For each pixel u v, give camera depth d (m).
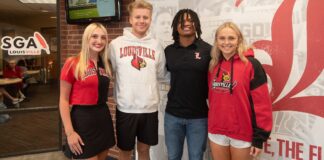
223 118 2.07
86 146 2.16
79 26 3.96
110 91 3.40
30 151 4.18
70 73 2.12
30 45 4.27
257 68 1.96
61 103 2.13
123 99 2.28
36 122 5.02
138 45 2.31
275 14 2.29
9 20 4.14
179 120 2.35
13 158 4.04
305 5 2.14
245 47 2.04
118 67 2.30
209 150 2.70
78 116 2.14
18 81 4.30
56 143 4.42
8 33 4.16
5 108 4.27
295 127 2.25
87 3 3.64
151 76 2.31
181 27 2.28
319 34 2.08
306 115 2.19
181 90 2.31
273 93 2.36
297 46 2.20
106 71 2.25
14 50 4.21
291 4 2.21
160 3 3.00
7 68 4.23
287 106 2.29
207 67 2.24
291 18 2.21
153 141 2.38
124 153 2.42
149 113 2.33
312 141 2.17
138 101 2.28
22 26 4.20
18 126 4.89
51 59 4.30
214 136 2.16
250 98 1.99
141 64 2.27
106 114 2.26
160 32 3.02
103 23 3.61
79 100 2.14
